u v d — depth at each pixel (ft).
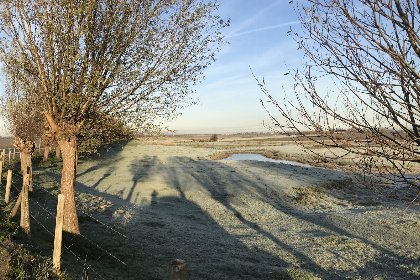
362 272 39.81
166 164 139.74
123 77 35.14
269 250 47.78
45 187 69.56
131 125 37.96
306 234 57.00
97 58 34.09
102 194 79.66
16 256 26.78
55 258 26.32
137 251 41.19
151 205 74.79
